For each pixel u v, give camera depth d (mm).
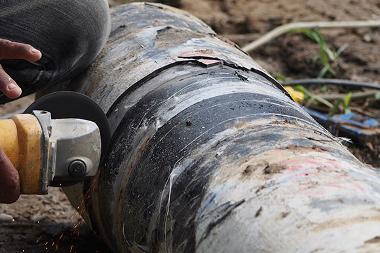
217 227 2080
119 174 2602
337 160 2174
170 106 2584
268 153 2199
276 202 1995
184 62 2820
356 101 4684
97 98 2889
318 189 1995
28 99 4508
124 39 3145
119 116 2723
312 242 1850
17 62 2850
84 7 2893
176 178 2326
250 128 2361
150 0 5551
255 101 2527
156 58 2889
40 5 2809
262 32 5500
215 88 2609
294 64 5160
